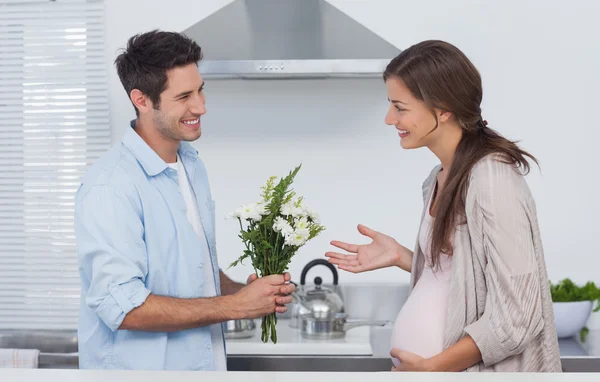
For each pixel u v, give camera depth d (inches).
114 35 123.0
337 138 120.9
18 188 126.4
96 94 124.1
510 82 118.2
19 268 126.6
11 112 125.6
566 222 118.6
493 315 60.6
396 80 65.5
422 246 70.3
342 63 101.0
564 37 117.3
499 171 61.8
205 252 75.0
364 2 119.7
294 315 109.0
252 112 121.3
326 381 44.1
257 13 109.0
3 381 44.4
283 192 69.6
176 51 68.1
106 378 44.9
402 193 120.6
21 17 123.9
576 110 117.6
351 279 121.2
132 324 65.5
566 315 102.3
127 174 68.0
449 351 61.7
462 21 118.6
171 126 69.6
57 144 125.5
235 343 96.7
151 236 68.3
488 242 60.9
